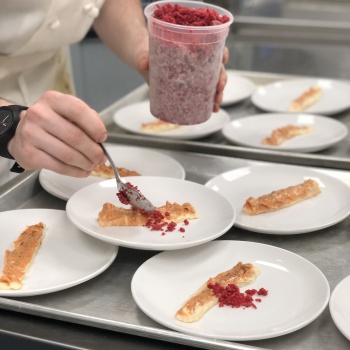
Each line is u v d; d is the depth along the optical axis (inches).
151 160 51.3
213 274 36.7
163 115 44.4
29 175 46.2
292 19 118.8
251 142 56.3
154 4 44.8
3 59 54.4
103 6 58.0
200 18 42.4
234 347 29.5
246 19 113.1
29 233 39.4
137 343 31.3
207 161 52.0
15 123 38.3
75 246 39.0
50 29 53.8
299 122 60.6
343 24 111.8
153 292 34.7
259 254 38.3
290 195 44.7
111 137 55.9
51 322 32.7
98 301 34.5
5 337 32.1
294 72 119.1
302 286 35.3
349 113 65.2
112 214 40.0
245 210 43.6
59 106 36.2
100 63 76.0
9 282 34.4
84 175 38.6
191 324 32.1
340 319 31.4
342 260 38.8
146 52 53.6
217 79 44.2
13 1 49.9
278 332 30.8
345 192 46.0
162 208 41.1
